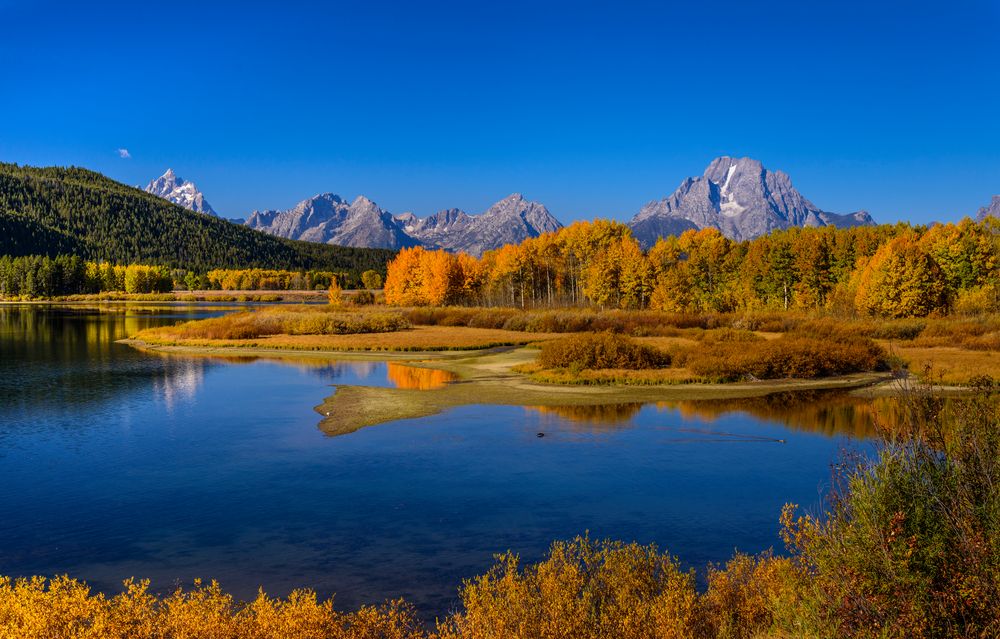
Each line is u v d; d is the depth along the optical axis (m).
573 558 8.62
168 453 17.00
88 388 28.39
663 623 6.13
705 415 21.84
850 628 4.93
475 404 23.94
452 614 8.04
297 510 12.46
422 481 14.32
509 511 12.32
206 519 12.03
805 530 6.48
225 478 14.69
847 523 5.61
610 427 19.86
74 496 13.47
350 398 25.30
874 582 5.00
